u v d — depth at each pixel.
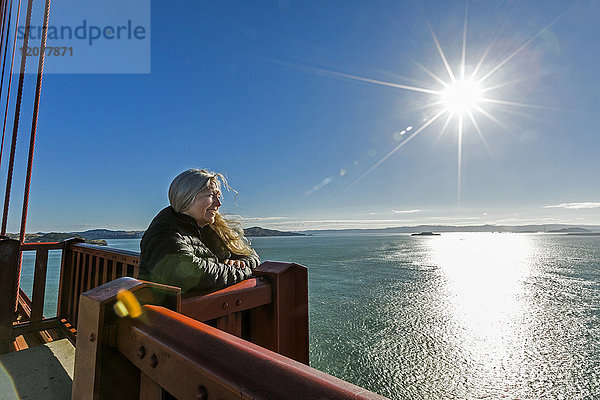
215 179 1.66
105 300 0.81
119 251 2.37
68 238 3.40
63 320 3.18
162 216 1.49
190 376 0.58
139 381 0.86
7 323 2.67
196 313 1.10
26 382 2.01
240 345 0.55
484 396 16.52
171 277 1.23
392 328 26.47
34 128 3.16
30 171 3.21
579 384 17.64
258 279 1.46
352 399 0.34
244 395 0.46
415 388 17.27
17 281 2.78
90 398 0.78
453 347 23.08
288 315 1.47
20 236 3.01
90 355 0.81
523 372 19.20
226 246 1.82
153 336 0.71
